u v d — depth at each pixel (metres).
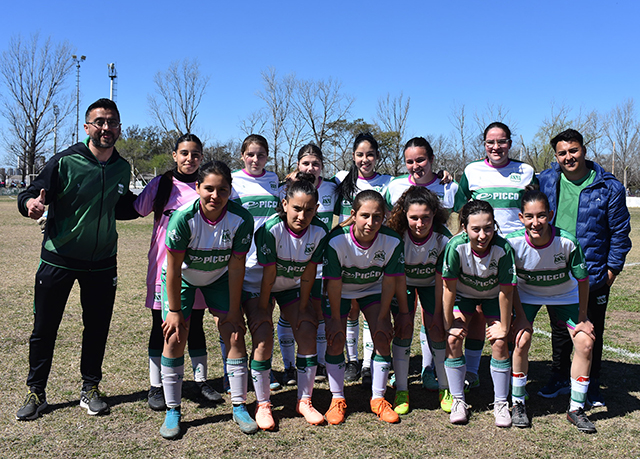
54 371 4.16
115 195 3.52
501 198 4.26
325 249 3.47
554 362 4.00
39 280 3.38
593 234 3.74
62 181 3.31
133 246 12.69
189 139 3.78
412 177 4.50
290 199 3.25
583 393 3.37
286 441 3.09
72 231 3.35
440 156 43.28
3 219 19.77
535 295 3.65
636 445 3.08
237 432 3.21
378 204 3.25
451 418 3.41
